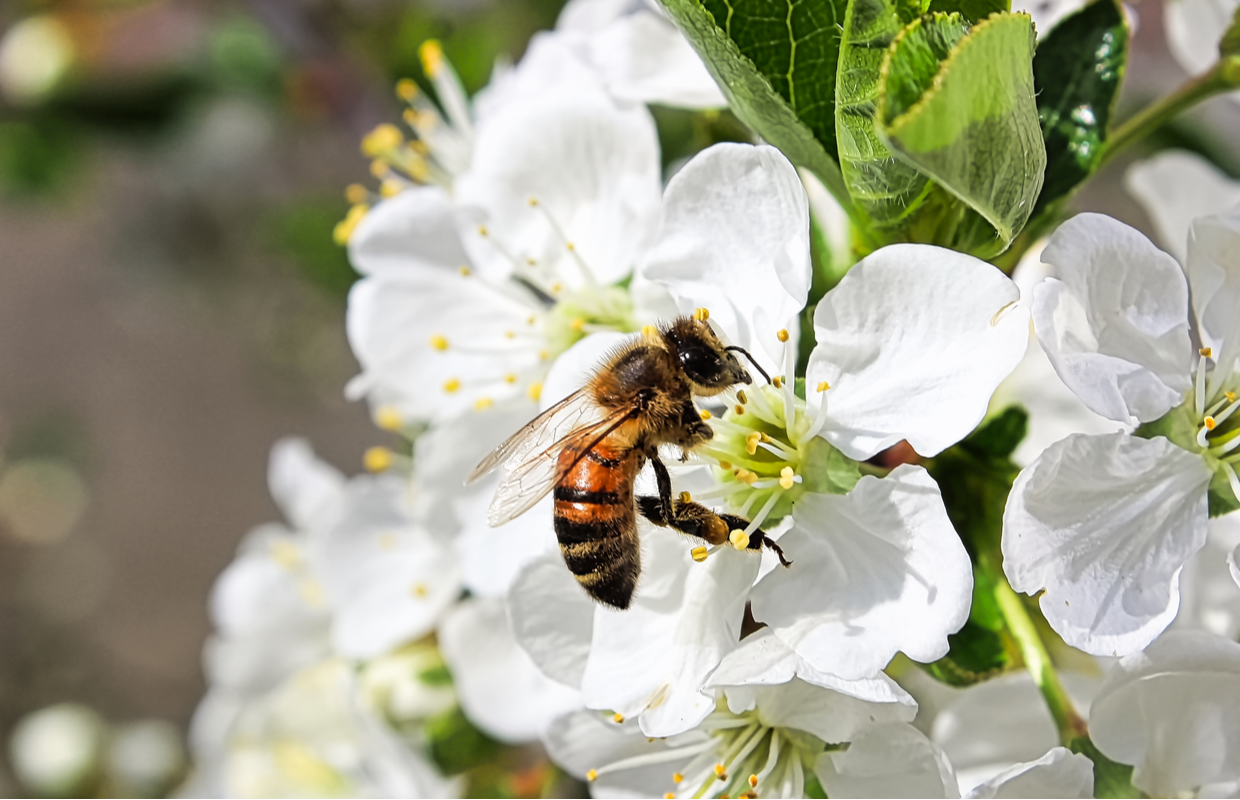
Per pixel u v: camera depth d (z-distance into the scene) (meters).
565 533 0.08
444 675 0.10
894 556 0.07
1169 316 0.07
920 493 0.07
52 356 0.36
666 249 0.08
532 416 0.09
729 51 0.07
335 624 0.10
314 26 0.16
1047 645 0.08
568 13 0.10
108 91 0.18
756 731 0.08
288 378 0.26
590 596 0.08
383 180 0.11
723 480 0.08
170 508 0.33
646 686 0.08
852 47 0.07
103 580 0.32
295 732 0.11
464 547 0.09
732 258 0.08
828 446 0.08
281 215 0.17
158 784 0.18
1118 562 0.07
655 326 0.09
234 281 0.23
